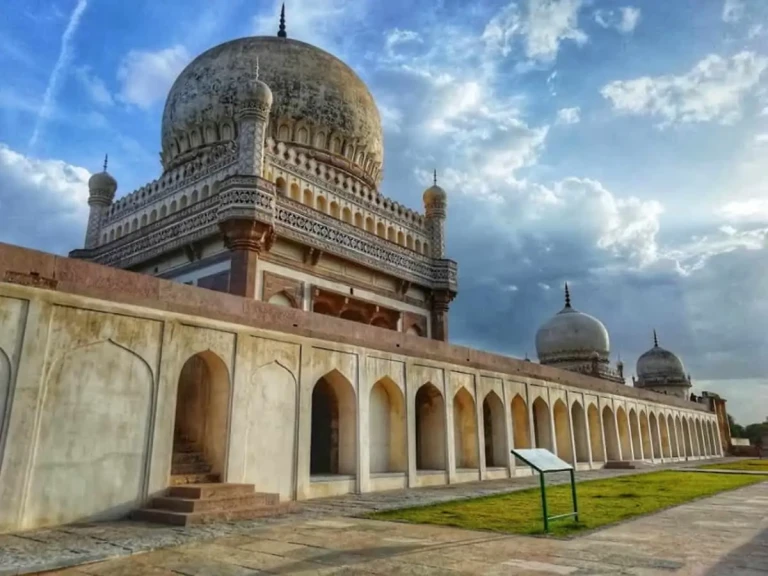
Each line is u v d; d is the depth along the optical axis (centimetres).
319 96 1666
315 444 1087
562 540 539
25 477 611
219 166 1374
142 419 721
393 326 1595
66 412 655
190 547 516
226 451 803
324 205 1502
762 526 624
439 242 1802
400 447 1130
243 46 1681
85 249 1658
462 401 1358
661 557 464
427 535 568
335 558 467
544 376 1648
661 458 2402
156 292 767
